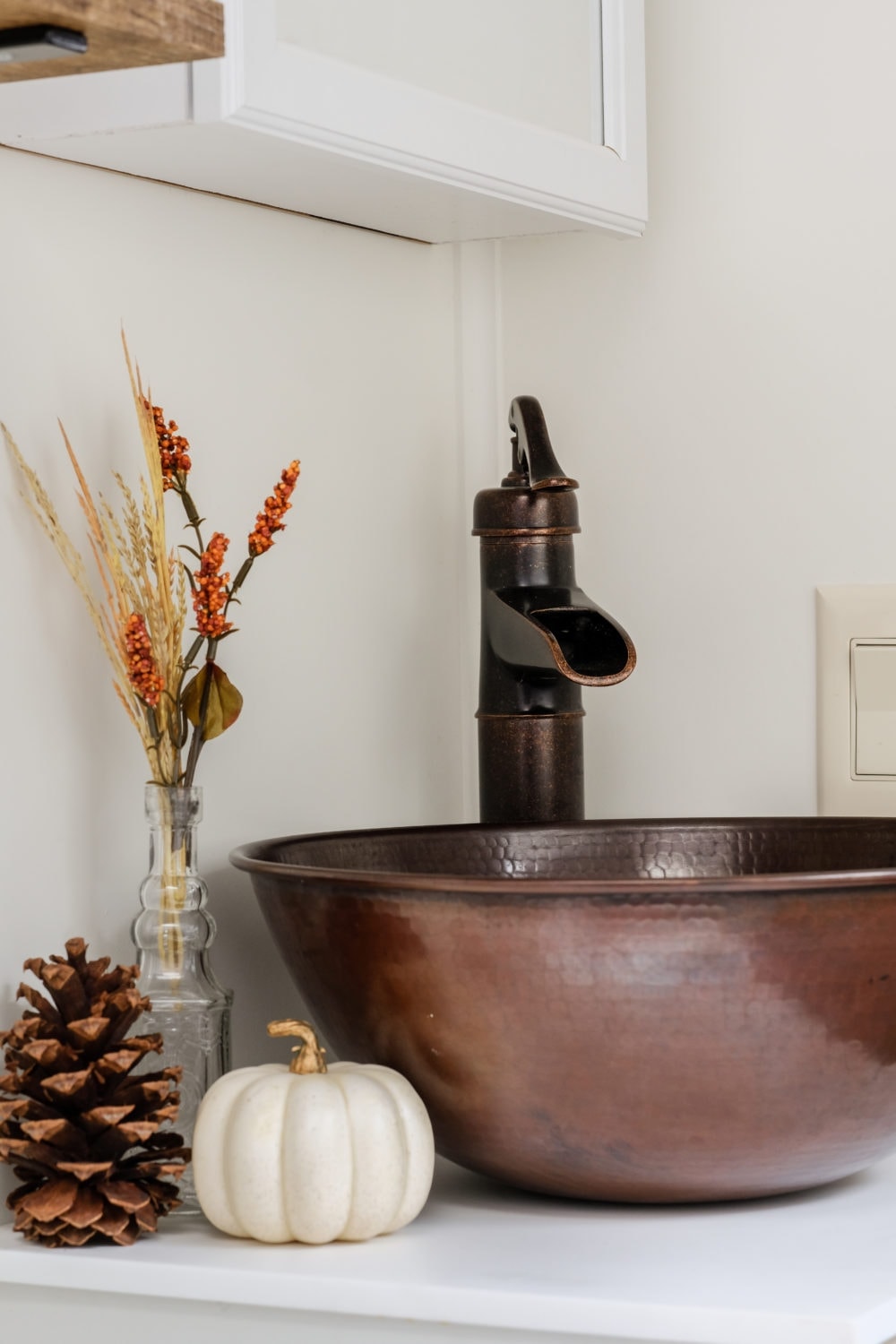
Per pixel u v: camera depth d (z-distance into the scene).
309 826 1.27
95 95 0.99
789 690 1.36
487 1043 0.90
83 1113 0.90
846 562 1.34
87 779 1.07
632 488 1.42
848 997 0.87
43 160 1.05
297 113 0.99
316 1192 0.89
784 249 1.36
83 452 1.08
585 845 1.21
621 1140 0.90
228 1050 1.04
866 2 1.32
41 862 1.04
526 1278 0.84
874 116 1.32
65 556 1.01
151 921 1.01
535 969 0.87
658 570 1.41
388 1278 0.85
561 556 1.26
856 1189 1.01
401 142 1.07
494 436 1.46
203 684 1.03
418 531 1.40
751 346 1.37
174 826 1.02
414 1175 0.92
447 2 1.13
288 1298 0.85
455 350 1.45
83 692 1.07
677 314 1.40
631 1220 0.95
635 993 0.86
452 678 1.43
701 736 1.40
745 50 1.37
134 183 1.12
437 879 0.87
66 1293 0.92
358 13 1.05
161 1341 0.90
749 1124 0.89
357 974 0.94
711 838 1.22
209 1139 0.91
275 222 1.24
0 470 1.01
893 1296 0.81
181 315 1.16
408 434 1.39
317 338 1.29
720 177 1.38
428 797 1.40
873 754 1.33
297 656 1.26
